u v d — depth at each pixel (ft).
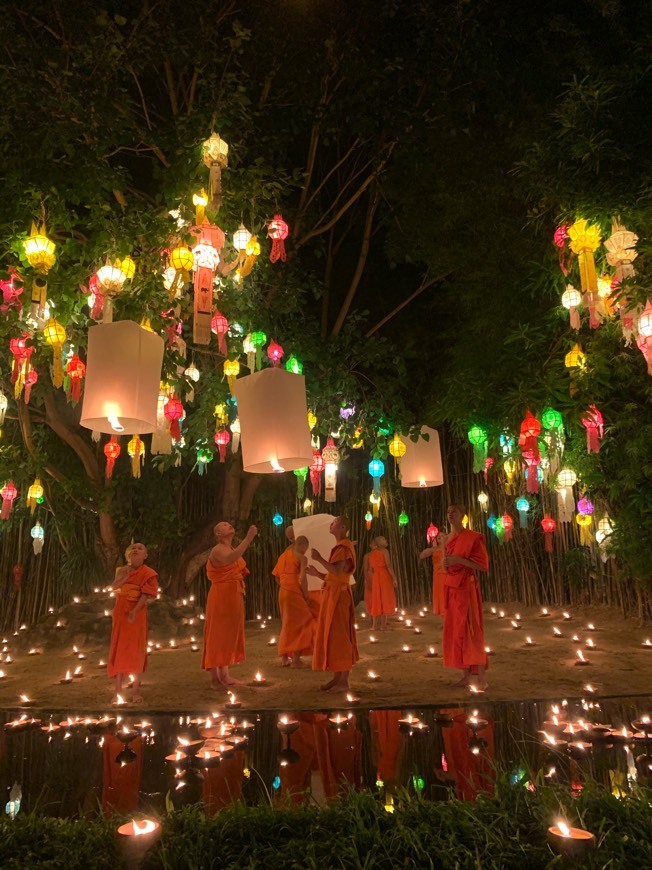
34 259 19.30
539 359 30.17
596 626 35.88
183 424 38.47
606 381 27.78
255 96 39.37
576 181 23.29
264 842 9.39
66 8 33.40
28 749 15.62
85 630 34.19
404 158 38.86
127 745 15.88
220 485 46.16
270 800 11.19
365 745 15.28
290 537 28.32
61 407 41.50
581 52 31.48
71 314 23.57
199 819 9.84
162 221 22.66
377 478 36.70
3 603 44.45
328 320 51.13
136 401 14.90
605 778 12.50
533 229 33.73
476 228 37.24
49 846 9.25
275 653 30.50
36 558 45.55
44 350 24.03
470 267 38.34
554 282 26.58
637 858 8.47
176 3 34.86
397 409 36.42
